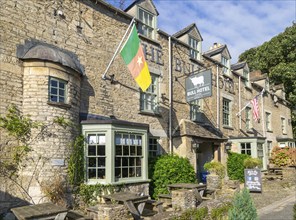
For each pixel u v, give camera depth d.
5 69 8.98
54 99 9.59
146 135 11.88
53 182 9.09
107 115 11.88
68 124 9.77
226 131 19.45
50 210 6.75
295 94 30.41
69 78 10.02
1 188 8.46
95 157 10.41
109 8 12.65
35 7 10.07
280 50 32.38
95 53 11.85
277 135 26.88
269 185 15.90
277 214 10.27
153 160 12.76
